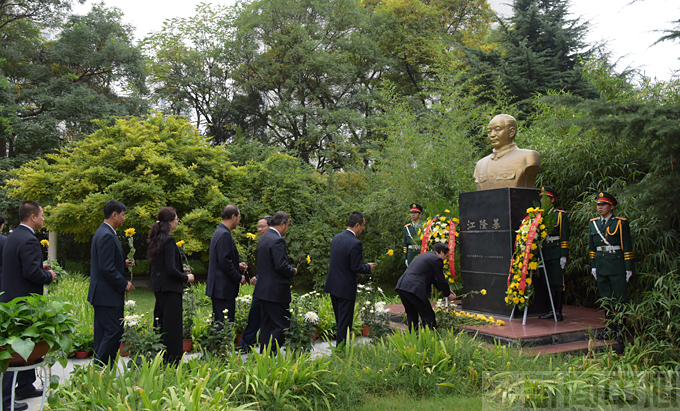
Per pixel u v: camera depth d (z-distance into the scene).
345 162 15.70
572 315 6.18
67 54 15.67
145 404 2.77
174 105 17.95
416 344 4.18
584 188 7.40
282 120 18.06
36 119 14.98
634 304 5.38
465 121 10.90
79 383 3.31
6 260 3.94
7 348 2.71
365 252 11.06
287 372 3.50
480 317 5.73
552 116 8.23
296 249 10.85
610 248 5.41
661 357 4.53
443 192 9.52
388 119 11.64
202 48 18.38
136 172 10.64
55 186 10.98
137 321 4.45
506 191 5.87
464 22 20.28
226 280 4.96
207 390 3.09
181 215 11.16
